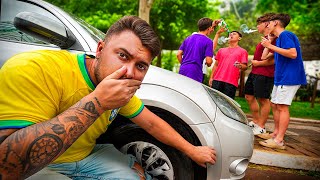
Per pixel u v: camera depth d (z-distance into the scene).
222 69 4.66
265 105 4.53
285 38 3.57
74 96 1.30
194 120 2.01
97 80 1.27
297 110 9.84
